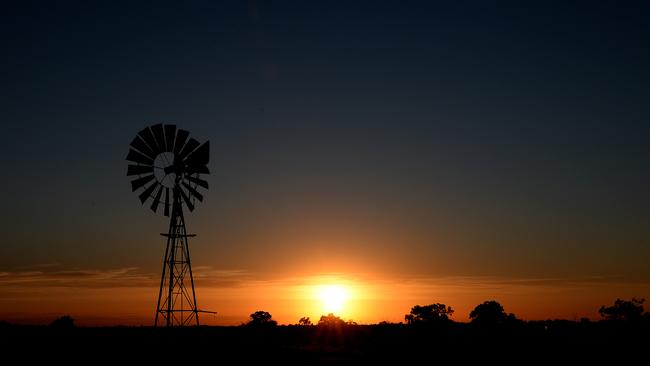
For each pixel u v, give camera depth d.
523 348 61.84
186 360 48.97
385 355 55.97
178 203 51.50
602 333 73.81
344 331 84.00
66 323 67.88
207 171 51.97
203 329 65.44
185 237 51.78
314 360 51.56
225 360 49.62
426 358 54.31
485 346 63.75
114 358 49.00
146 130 51.44
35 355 50.94
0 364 46.03
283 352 55.75
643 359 53.59
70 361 47.41
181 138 51.81
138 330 65.38
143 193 50.66
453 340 70.62
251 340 64.19
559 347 61.66
